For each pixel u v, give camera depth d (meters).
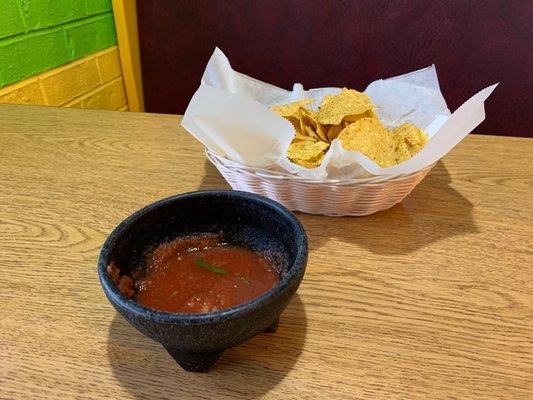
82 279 0.52
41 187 0.72
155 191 0.69
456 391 0.38
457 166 0.74
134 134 0.90
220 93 0.55
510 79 1.49
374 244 0.56
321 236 0.58
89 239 0.59
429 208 0.63
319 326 0.45
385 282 0.50
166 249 0.47
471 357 0.41
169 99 1.90
